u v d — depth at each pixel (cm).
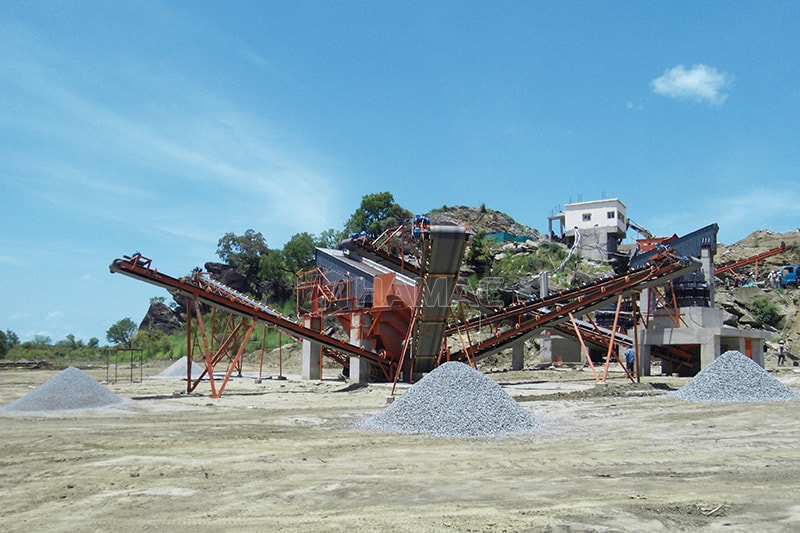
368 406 2714
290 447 1573
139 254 3075
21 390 4016
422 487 1096
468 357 4016
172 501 1014
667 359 4578
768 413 2103
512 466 1297
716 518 865
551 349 5984
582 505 935
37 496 1067
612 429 1852
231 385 4338
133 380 5122
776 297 8562
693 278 4744
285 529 846
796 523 837
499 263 9275
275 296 10138
